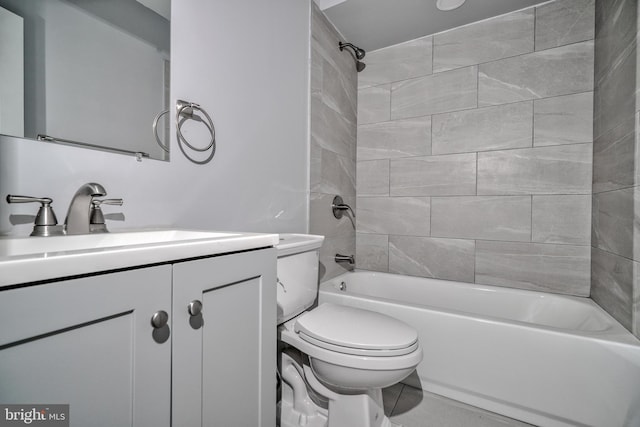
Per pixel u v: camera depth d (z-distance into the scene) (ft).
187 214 3.53
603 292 4.78
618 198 4.22
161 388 1.67
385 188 7.51
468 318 4.38
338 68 6.93
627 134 3.95
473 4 5.91
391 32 6.90
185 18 3.45
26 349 1.18
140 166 3.05
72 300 1.30
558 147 5.72
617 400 3.48
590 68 5.47
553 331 3.85
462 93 6.61
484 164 6.39
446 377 4.54
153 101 3.14
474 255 6.50
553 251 5.78
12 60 2.23
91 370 1.38
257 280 2.39
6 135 2.19
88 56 2.64
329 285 6.15
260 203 4.67
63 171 2.50
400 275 7.03
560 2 5.70
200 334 1.90
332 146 6.72
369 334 3.37
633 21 3.81
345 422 3.44
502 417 4.15
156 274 1.63
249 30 4.41
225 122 4.02
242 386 2.25
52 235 2.23
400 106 7.32
